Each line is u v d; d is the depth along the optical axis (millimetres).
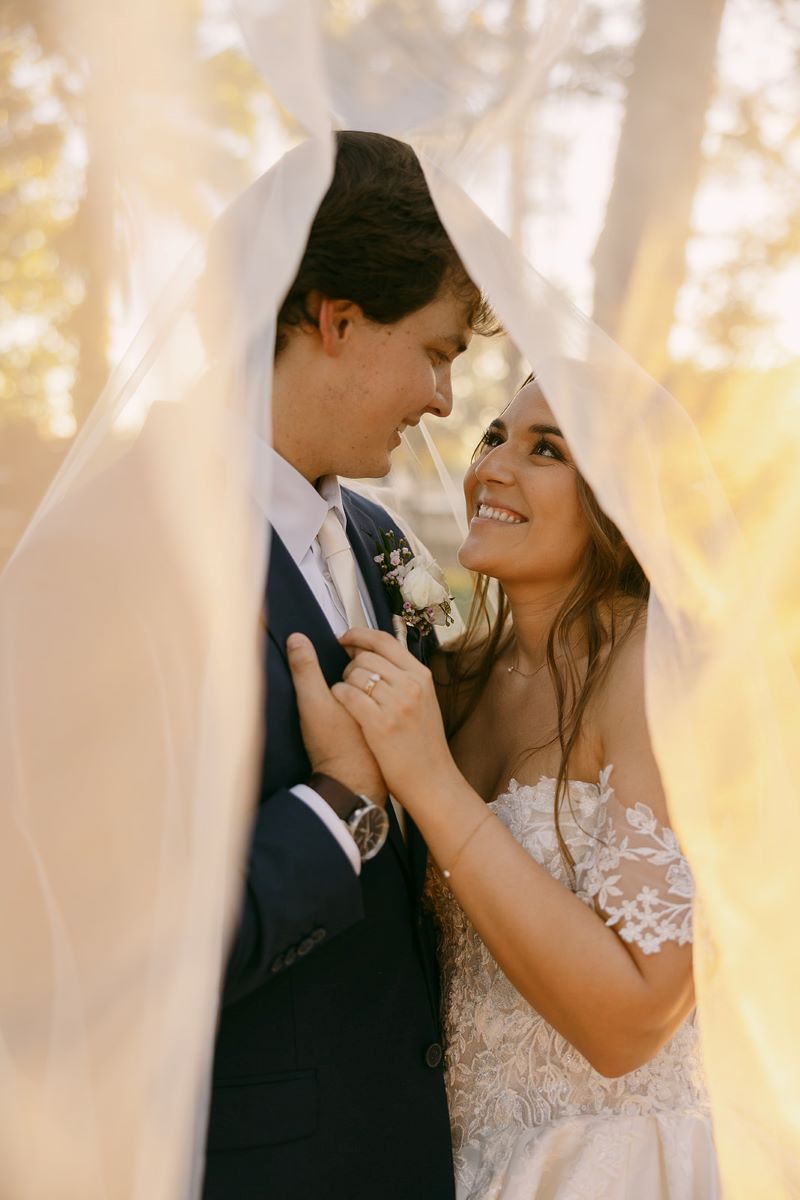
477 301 1846
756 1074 1489
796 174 1359
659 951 1566
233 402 1311
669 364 1402
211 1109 1579
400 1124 1703
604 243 1378
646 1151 1743
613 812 1679
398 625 2012
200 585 1306
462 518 2461
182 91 1315
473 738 2102
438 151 1381
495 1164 1765
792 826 1445
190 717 1305
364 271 1714
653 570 1413
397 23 1356
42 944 1307
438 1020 1874
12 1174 1277
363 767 1631
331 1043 1664
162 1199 1184
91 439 1494
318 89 1299
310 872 1509
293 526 1848
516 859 1620
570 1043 1654
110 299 1479
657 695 1418
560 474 1887
